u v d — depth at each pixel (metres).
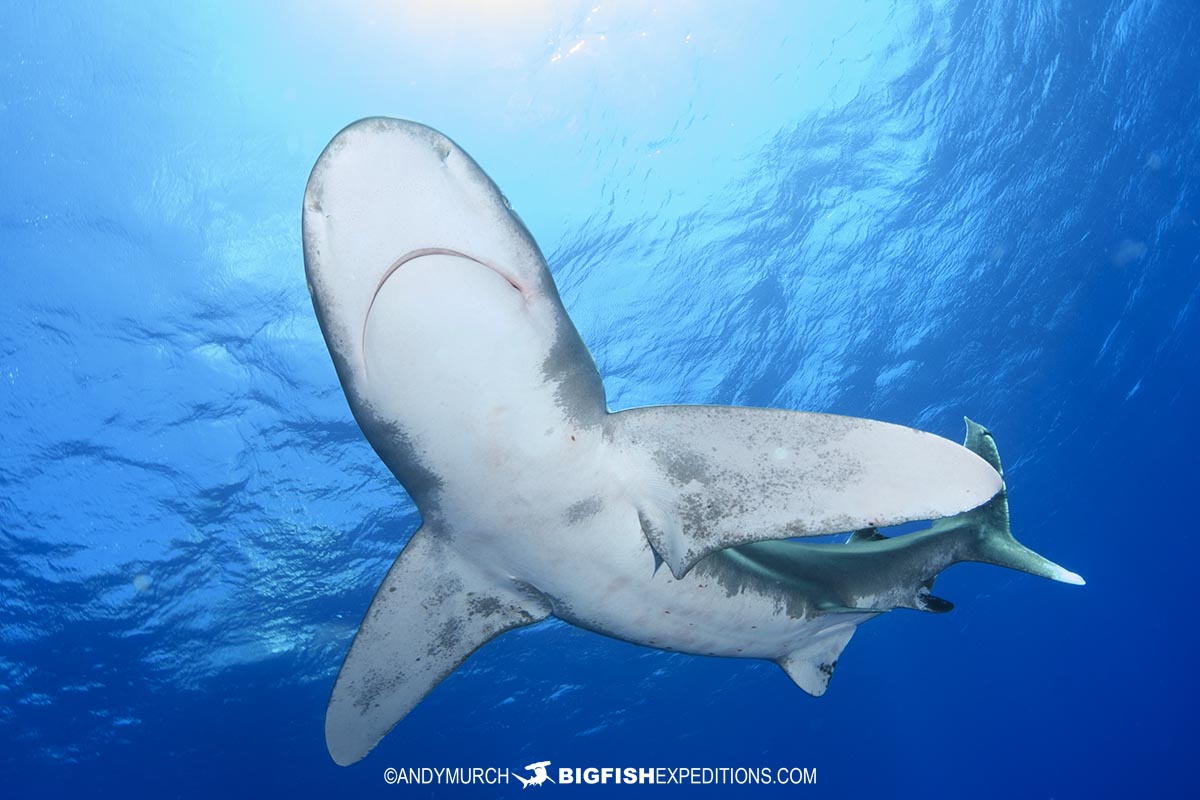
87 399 14.19
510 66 12.77
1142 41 14.36
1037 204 15.53
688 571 3.58
